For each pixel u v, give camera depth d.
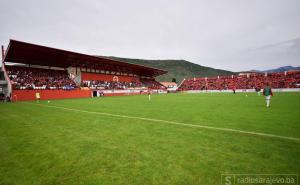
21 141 5.83
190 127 7.39
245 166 3.69
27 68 37.56
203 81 70.94
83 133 6.67
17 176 3.57
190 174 3.41
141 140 5.65
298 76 51.00
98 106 17.33
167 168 3.69
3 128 7.80
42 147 5.20
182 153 4.48
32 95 30.44
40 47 31.38
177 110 13.31
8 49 30.06
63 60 40.78
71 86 38.94
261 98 25.41
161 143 5.31
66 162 4.13
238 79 62.28
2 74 37.53
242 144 5.07
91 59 42.31
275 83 52.12
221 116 10.02
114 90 46.62
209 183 3.09
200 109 13.64
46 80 36.72
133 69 60.06
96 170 3.71
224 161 3.95
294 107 13.52
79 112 12.85
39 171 3.74
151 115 10.95
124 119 9.60
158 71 68.00
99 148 5.00
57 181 3.32
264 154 4.30
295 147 4.75
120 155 4.45
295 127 7.04
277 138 5.59
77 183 3.23
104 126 7.87
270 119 8.81
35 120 9.70
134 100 26.36
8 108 16.53
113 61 46.03
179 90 71.75
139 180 3.26
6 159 4.40
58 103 21.94
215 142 5.30
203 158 4.14
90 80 48.12
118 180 3.28
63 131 7.05
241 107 14.30
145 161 4.07
